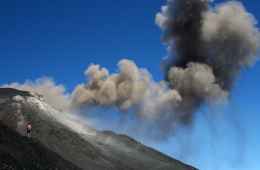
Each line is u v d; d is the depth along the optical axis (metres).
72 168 137.62
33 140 143.75
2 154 103.56
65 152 196.00
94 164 192.38
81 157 197.00
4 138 122.56
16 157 109.50
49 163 126.00
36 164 114.94
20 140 131.88
